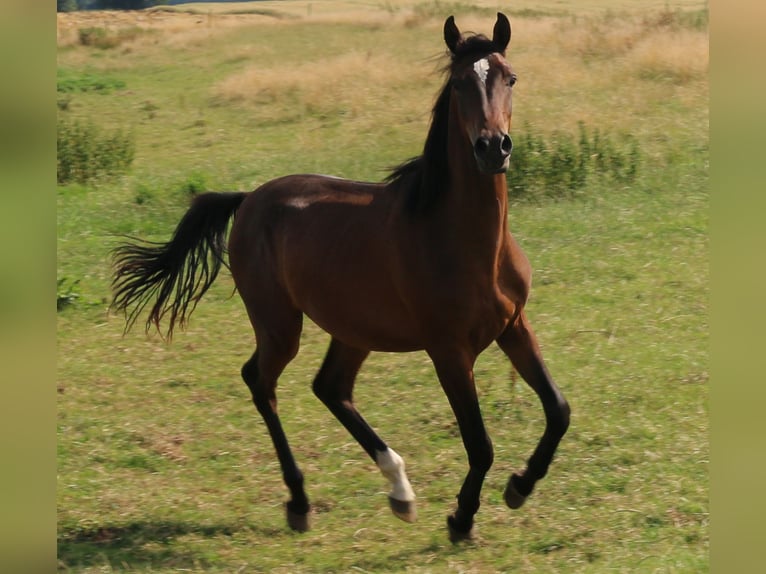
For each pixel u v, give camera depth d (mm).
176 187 16922
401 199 7219
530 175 15594
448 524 7195
